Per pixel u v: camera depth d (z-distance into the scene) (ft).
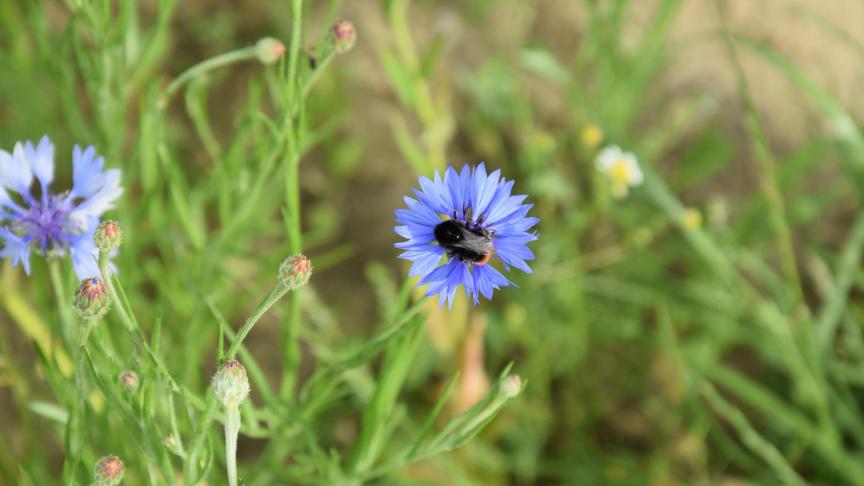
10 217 1.77
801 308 2.75
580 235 3.19
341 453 2.68
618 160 2.98
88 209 1.79
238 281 2.25
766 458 2.74
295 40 1.83
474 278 1.68
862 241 2.89
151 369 1.69
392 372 1.98
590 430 2.91
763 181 3.19
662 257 3.17
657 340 2.96
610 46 3.07
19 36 2.59
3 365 2.17
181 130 3.05
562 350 2.92
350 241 3.11
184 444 2.01
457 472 2.46
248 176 2.16
